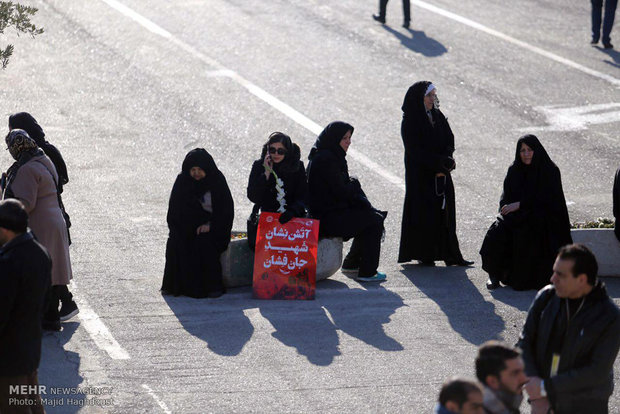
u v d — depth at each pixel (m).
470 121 38.78
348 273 26.41
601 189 32.94
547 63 45.69
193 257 23.77
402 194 31.95
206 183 23.84
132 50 44.75
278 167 24.16
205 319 22.47
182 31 47.62
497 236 24.92
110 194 31.05
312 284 24.05
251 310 23.17
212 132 36.88
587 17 53.16
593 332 13.71
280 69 43.56
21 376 15.03
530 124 38.81
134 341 20.98
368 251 25.27
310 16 50.97
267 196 24.42
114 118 37.72
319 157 24.91
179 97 39.97
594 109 40.56
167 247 23.95
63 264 21.08
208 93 40.53
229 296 24.20
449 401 11.41
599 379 13.76
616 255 25.53
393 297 24.36
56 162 22.34
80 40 45.47
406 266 26.94
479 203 31.48
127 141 35.66
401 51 46.28
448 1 54.88
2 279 14.66
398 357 20.56
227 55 44.97
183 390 18.66
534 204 24.69
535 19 52.31
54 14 48.34
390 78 43.06
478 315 23.20
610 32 47.97
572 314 13.84
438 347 21.19
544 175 24.72
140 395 18.39
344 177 25.12
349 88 41.78
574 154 36.03
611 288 24.97
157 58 44.06
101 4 50.59
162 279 24.92
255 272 24.05
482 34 49.25
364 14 51.62
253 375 19.42
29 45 44.28
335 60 44.94
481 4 54.59
